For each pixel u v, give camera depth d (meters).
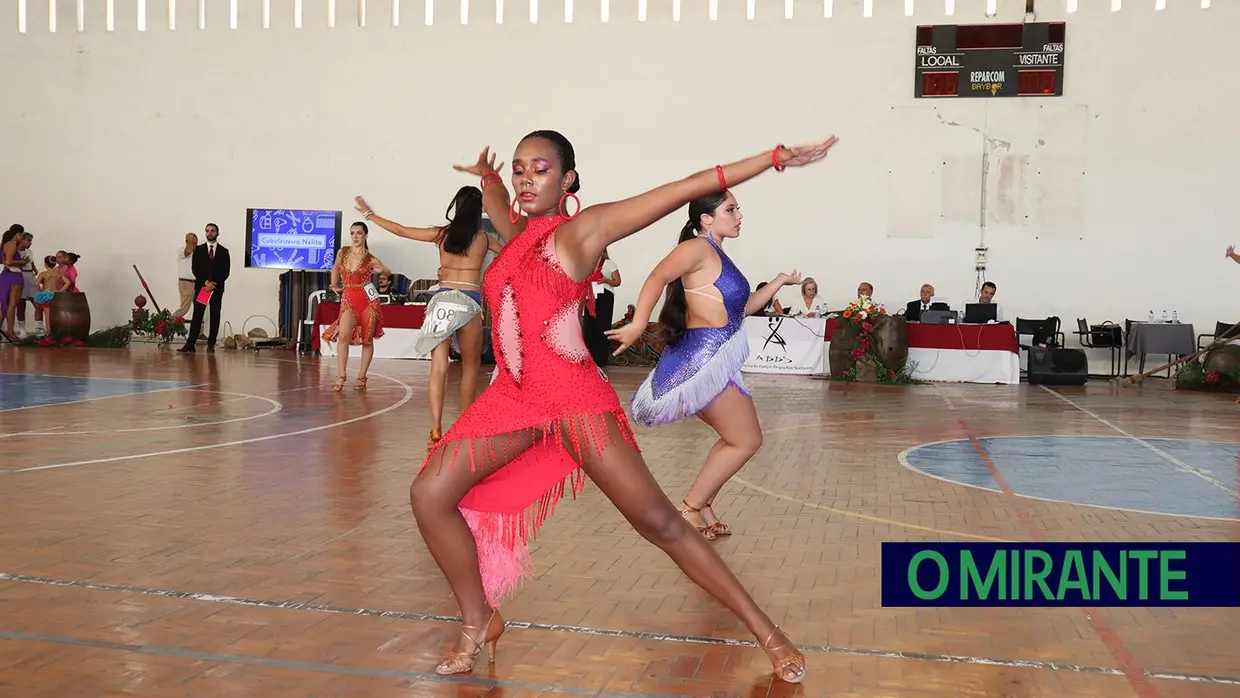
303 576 4.24
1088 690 3.13
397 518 5.33
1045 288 17.86
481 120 19.69
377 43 19.97
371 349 12.05
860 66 18.33
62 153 21.08
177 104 20.69
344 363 11.87
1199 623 3.81
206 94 20.58
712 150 18.94
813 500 6.10
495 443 3.11
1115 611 3.96
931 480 6.82
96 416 9.22
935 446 8.48
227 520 5.23
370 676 3.17
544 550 4.74
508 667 3.26
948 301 18.17
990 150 17.92
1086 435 9.42
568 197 3.18
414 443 7.93
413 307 17.33
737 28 18.75
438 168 19.89
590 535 5.04
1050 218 17.80
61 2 20.97
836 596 4.12
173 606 3.82
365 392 11.80
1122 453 8.25
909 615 3.88
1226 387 14.59
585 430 3.07
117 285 21.03
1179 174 17.39
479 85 19.67
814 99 18.53
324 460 7.09
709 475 5.05
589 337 16.48
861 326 15.49
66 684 3.06
